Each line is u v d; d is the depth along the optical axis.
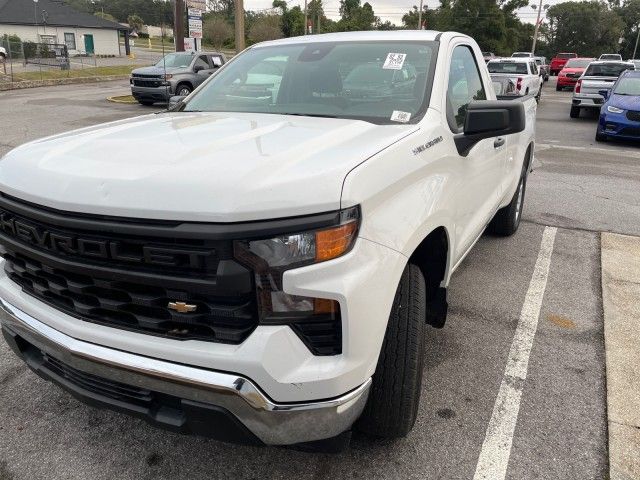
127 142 2.39
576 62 31.11
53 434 2.75
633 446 2.67
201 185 1.89
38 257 2.16
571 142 12.87
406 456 2.61
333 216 1.89
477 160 3.39
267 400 1.92
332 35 3.88
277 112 3.22
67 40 52.09
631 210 7.02
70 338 2.17
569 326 3.89
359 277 1.96
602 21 90.25
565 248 5.54
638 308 4.19
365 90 3.21
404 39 3.52
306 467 2.54
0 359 3.40
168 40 80.81
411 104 3.01
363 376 2.06
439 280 2.97
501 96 5.38
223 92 3.62
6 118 14.19
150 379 2.01
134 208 1.90
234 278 1.85
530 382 3.20
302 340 1.94
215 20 55.59
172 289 1.94
